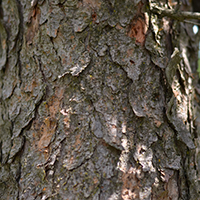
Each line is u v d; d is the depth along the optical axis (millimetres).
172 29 946
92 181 864
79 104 886
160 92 906
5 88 950
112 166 868
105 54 897
